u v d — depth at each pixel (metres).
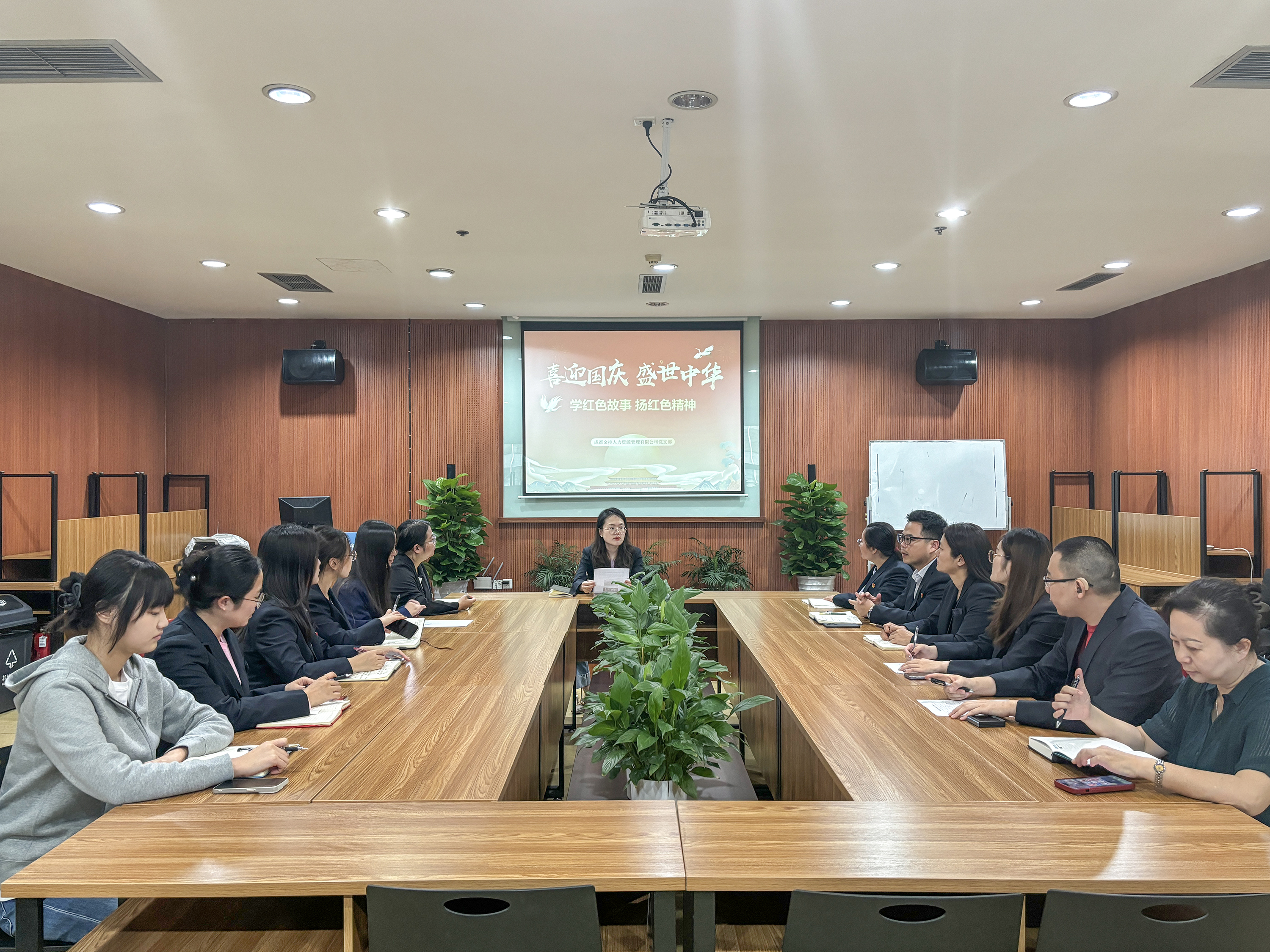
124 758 1.78
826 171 3.90
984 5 2.54
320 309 7.16
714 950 1.41
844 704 2.62
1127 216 4.60
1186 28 2.66
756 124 3.38
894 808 1.71
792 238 5.04
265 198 4.27
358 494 7.59
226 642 2.56
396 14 2.57
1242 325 5.80
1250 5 2.54
